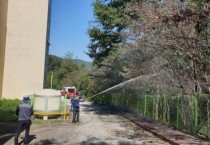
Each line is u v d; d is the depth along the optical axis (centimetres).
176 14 1182
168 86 2231
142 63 2150
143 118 2670
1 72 2753
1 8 2662
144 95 2938
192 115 1780
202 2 1023
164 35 1581
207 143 1449
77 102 2267
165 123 2238
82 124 2205
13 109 2352
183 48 1466
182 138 1595
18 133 1321
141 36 1830
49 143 1413
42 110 2342
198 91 1789
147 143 1512
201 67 1459
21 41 2917
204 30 1377
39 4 2959
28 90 2917
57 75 10869
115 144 1445
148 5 1661
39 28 2958
